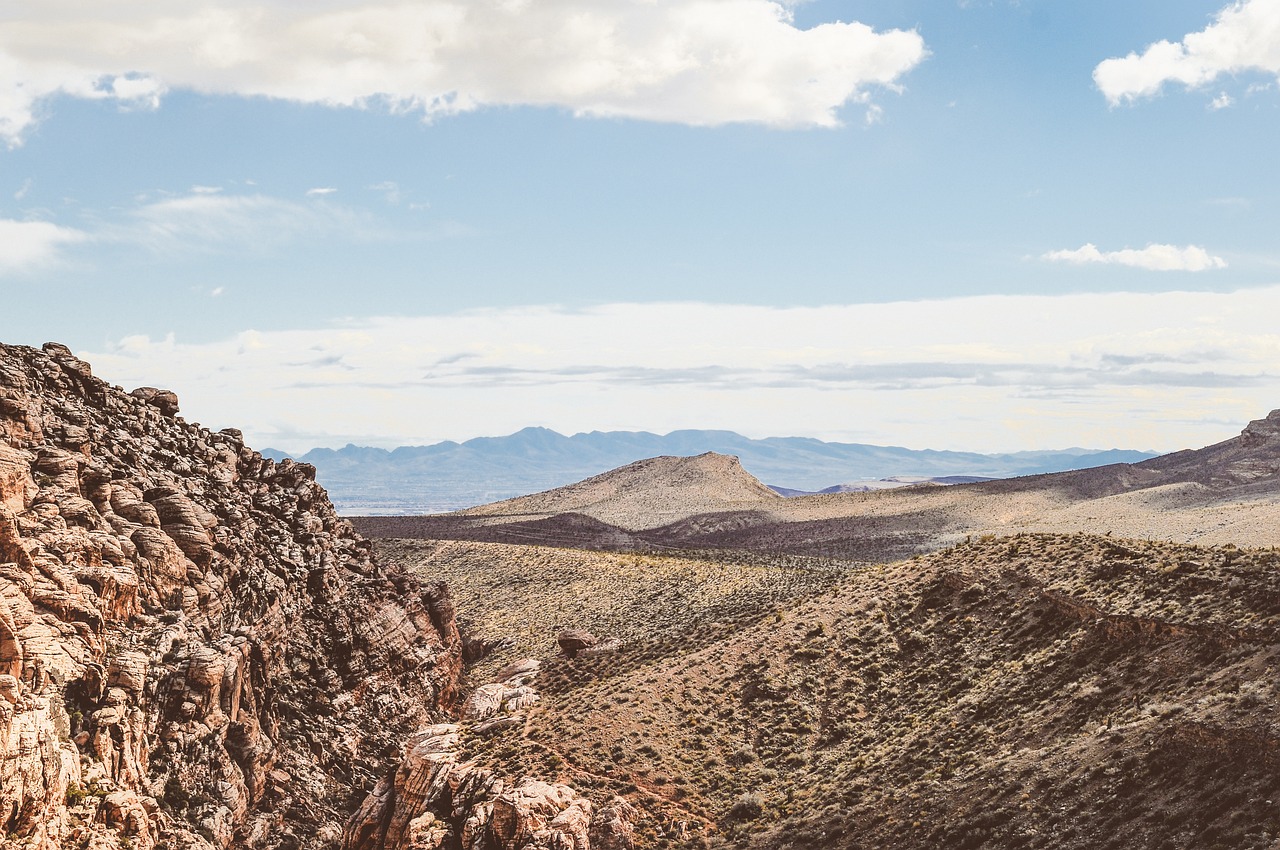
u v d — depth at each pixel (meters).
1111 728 64.94
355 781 89.88
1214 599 76.00
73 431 83.19
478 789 78.56
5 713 54.34
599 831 72.88
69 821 57.78
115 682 69.50
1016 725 75.06
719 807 79.38
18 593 65.31
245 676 83.00
